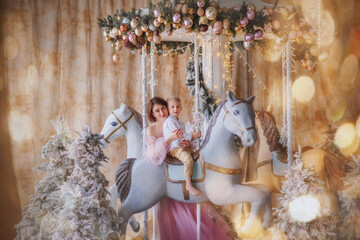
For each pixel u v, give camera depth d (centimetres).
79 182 383
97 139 395
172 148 400
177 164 399
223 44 482
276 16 411
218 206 477
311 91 692
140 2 640
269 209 400
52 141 396
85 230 368
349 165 446
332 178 455
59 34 619
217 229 450
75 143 384
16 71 599
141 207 409
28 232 385
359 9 694
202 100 473
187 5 400
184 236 437
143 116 462
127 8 638
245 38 416
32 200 390
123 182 411
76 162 383
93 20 631
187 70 535
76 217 367
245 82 679
